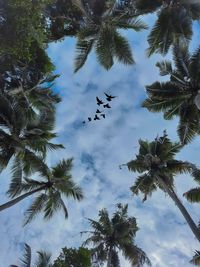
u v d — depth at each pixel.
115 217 32.09
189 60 23.52
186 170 25.16
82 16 24.64
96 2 22.86
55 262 24.48
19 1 17.00
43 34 20.05
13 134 22.55
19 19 17.36
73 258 24.92
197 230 21.23
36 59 24.77
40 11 18.84
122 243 30.34
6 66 23.31
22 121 22.88
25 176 25.03
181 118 24.38
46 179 25.38
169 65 23.70
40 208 25.02
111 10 22.53
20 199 23.03
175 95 23.98
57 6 24.44
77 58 24.00
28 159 24.64
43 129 25.05
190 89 23.69
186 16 23.89
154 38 23.78
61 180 25.44
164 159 26.16
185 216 22.52
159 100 24.78
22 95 26.19
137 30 23.78
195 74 23.22
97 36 23.22
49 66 25.14
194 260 21.92
